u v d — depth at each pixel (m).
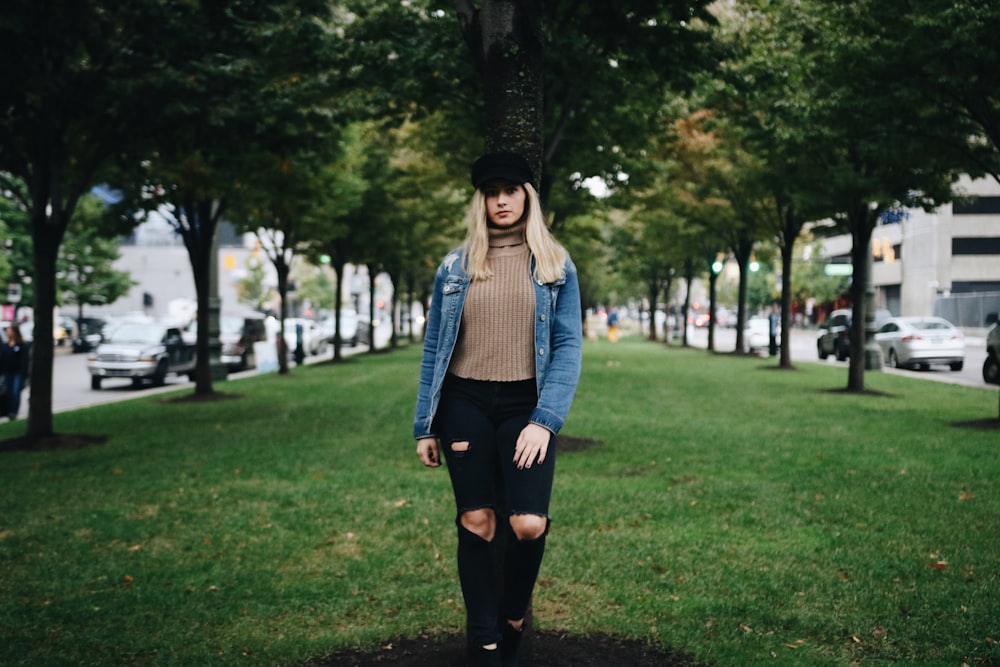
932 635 3.81
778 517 6.08
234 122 9.59
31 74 8.93
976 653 3.60
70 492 7.23
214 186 12.90
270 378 21.19
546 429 2.73
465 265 2.92
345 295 89.88
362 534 5.74
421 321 67.06
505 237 2.95
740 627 3.94
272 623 4.10
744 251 29.64
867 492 6.90
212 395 16.00
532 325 2.85
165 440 10.38
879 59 9.91
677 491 7.00
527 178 2.90
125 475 8.00
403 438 10.23
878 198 13.22
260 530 5.87
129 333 22.22
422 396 2.98
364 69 9.87
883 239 39.53
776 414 12.40
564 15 8.52
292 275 79.81
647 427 10.93
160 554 5.31
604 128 11.95
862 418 11.88
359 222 26.50
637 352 33.28
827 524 5.90
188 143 10.34
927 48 9.66
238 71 9.55
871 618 4.03
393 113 11.05
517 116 3.36
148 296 59.56
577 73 8.34
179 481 7.68
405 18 9.83
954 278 57.81
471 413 2.88
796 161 15.09
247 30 9.60
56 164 10.25
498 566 3.20
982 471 7.78
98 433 11.19
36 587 4.66
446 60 9.07
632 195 18.09
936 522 5.89
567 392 2.77
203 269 16.09
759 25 11.87
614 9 8.10
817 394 15.53
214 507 6.60
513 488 2.79
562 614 4.12
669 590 4.50
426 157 18.19
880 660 3.56
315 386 18.17
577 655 3.46
